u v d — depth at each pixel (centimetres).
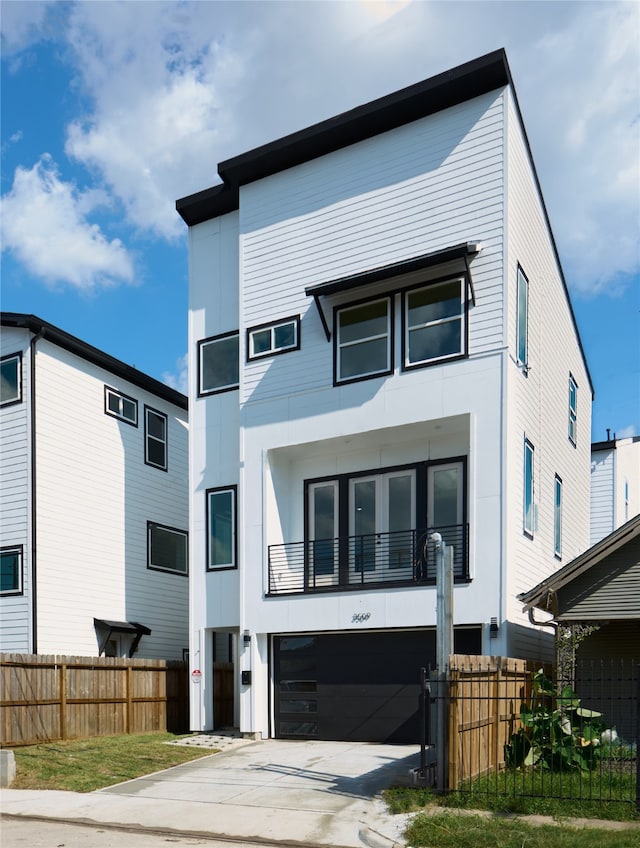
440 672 948
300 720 1489
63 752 1332
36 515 1845
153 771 1202
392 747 1338
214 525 1695
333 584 1564
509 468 1341
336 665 1476
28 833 857
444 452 1499
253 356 1653
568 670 1185
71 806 984
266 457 1591
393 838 781
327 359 1556
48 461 1906
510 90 1446
